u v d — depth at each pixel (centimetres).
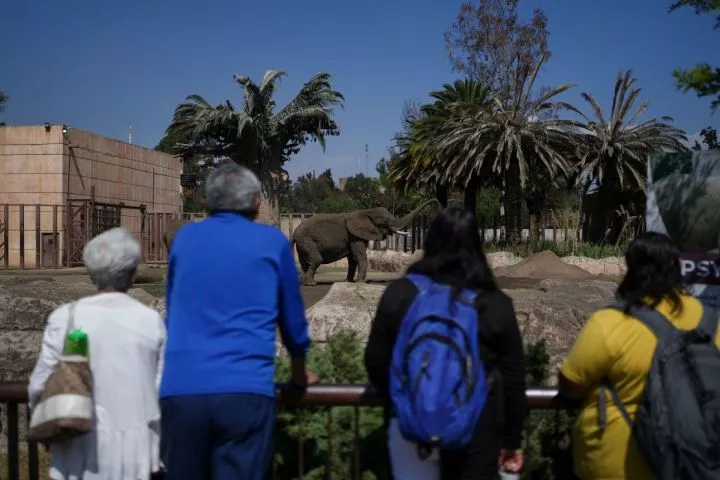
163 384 312
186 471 304
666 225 414
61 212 3077
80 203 3212
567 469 408
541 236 3091
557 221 2944
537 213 3122
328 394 347
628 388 299
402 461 299
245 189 329
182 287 316
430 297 285
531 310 621
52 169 3092
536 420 415
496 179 3056
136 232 3684
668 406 278
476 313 284
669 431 275
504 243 2992
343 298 693
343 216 1482
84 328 317
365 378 444
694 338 288
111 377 317
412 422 269
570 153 3030
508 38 3809
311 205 7219
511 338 291
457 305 281
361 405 348
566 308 622
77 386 304
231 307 310
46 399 304
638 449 290
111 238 333
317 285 1478
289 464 427
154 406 327
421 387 268
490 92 3622
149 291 1255
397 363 278
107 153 3431
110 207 3294
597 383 309
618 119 2981
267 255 317
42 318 696
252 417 303
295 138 4281
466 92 3234
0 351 689
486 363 289
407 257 2602
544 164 2902
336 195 7138
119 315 324
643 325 296
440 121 3128
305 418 418
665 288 300
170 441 306
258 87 4009
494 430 292
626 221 2903
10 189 3119
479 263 296
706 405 276
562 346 607
